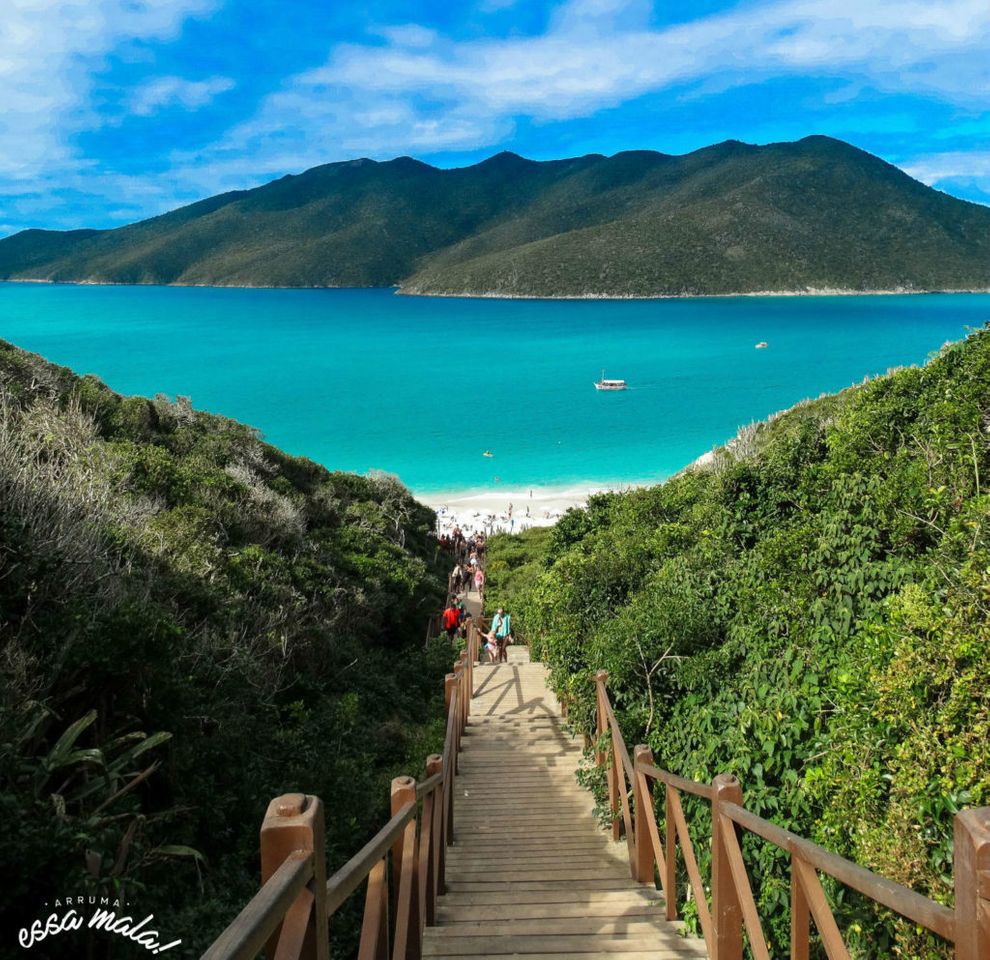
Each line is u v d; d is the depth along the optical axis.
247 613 11.09
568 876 6.12
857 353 131.62
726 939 3.50
